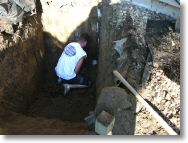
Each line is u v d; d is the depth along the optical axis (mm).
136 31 2725
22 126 2326
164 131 2086
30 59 3078
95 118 2150
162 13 2820
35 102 3137
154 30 2715
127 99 2229
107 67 2725
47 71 3482
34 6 3025
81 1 3209
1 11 2736
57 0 3238
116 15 2922
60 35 3457
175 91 2264
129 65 2535
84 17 3295
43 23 3410
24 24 2992
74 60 2945
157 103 2254
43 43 3465
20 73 2846
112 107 2170
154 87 2330
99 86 2875
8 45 2713
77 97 3217
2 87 2553
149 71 2414
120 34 2783
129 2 2936
